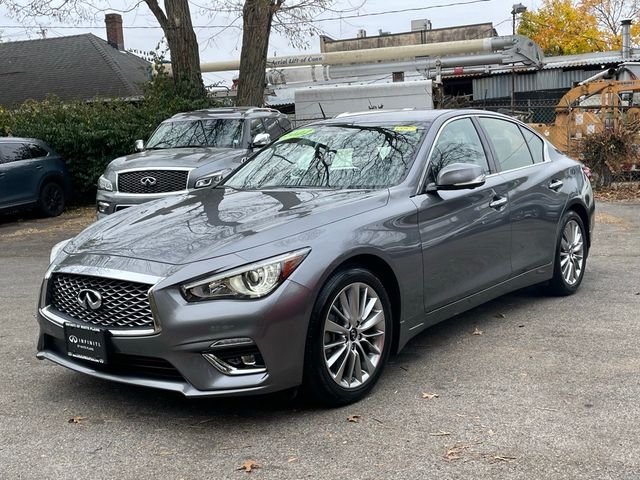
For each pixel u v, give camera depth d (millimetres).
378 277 4250
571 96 16734
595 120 15914
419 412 3818
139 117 17000
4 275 8781
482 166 5219
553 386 4113
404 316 4348
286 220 3975
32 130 16406
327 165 4949
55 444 3592
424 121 5105
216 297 3570
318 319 3754
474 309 5930
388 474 3145
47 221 14703
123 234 4180
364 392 4047
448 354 4777
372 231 4125
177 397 4199
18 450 3535
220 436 3625
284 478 3152
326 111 20312
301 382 3744
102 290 3799
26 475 3266
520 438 3451
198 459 3375
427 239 4480
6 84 30359
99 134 16266
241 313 3533
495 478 3072
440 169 4793
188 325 3529
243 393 3574
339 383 3887
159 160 10258
